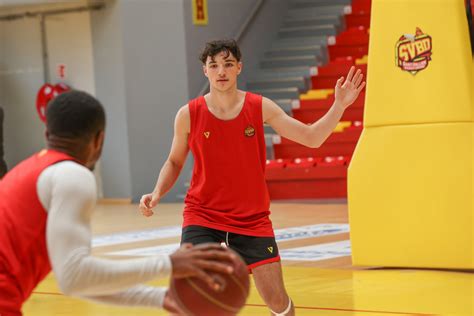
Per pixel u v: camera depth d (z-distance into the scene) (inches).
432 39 352.5
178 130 234.1
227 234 229.6
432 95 354.0
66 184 133.9
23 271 138.6
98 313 289.6
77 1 786.2
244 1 839.7
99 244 499.5
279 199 712.4
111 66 778.2
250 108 230.5
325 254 419.5
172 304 144.4
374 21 365.4
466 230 349.7
